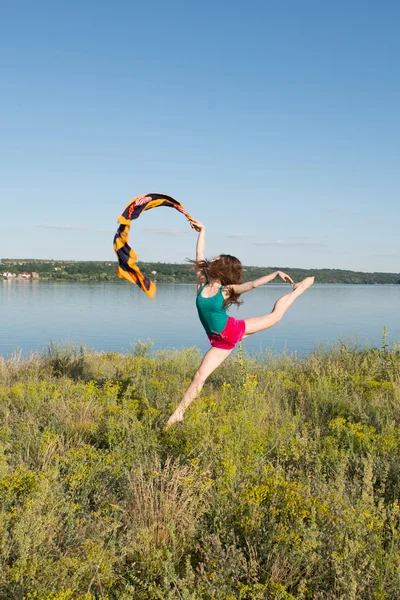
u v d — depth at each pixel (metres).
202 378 6.43
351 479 5.20
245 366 9.99
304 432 5.98
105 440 6.31
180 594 3.32
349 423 6.40
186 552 3.98
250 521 3.92
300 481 4.75
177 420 6.34
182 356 12.34
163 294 83.56
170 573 3.48
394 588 3.41
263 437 5.78
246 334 6.32
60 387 8.52
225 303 6.26
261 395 7.57
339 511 4.02
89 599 3.11
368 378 9.44
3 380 9.73
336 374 9.59
